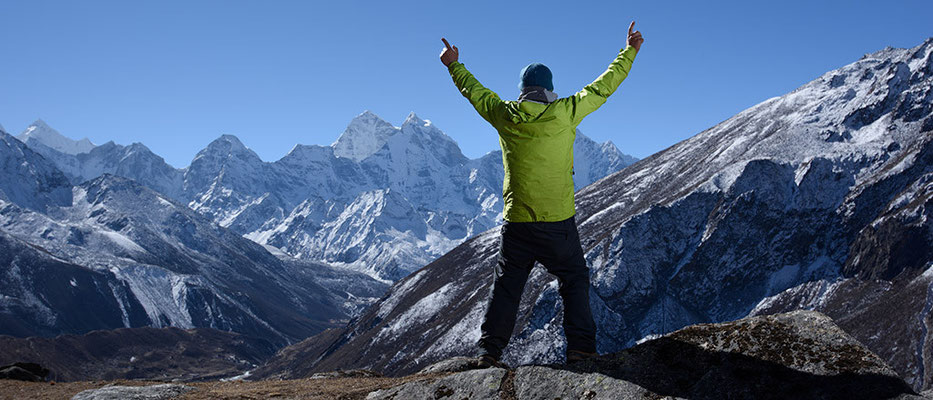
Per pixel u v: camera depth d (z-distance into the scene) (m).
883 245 132.12
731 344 5.55
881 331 110.56
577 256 6.54
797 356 5.15
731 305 139.50
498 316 6.65
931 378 89.12
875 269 131.00
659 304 139.12
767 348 5.36
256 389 7.95
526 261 6.53
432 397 6.21
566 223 6.27
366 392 6.91
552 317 127.88
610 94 6.26
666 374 5.44
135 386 8.45
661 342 5.91
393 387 6.68
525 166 6.07
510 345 126.19
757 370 5.14
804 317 5.66
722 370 5.23
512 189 6.22
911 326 105.50
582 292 6.54
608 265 144.88
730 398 4.94
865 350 5.06
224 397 7.48
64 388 10.02
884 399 4.49
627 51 6.51
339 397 6.92
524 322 131.00
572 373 5.79
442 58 6.81
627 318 136.88
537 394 5.70
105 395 7.93
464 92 6.46
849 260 138.50
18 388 10.03
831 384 4.75
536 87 6.24
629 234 149.38
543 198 6.11
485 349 6.66
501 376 6.10
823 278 137.50
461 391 6.12
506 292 6.63
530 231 6.26
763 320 5.78
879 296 122.69
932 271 117.88
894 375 4.70
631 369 5.62
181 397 7.91
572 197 6.33
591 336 6.41
